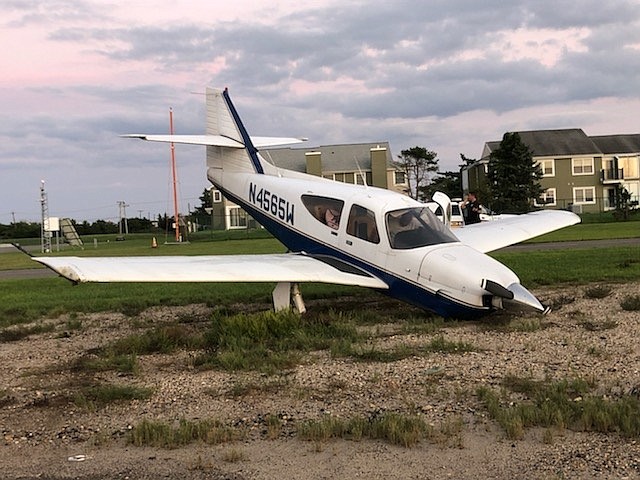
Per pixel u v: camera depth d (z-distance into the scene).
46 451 4.86
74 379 6.95
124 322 10.68
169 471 4.37
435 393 5.75
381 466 4.30
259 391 6.08
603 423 4.71
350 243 10.16
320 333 8.35
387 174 63.94
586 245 21.70
